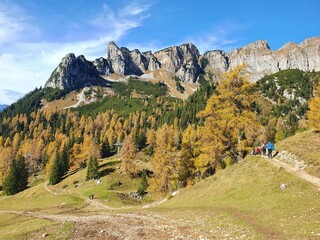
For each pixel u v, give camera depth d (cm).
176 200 4800
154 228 2720
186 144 6581
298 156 3475
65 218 5034
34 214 7444
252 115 4316
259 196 3162
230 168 4359
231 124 4316
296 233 1880
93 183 11112
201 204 3831
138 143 18650
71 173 14262
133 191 10375
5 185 13088
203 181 4744
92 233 2883
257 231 2078
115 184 10712
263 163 3753
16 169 13300
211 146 4594
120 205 7906
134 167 11306
